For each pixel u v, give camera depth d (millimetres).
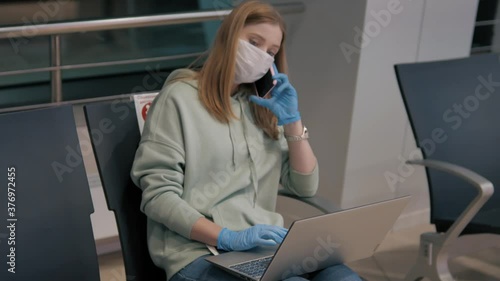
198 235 1928
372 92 3039
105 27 2707
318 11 3084
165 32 3430
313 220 1737
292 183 2193
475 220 2527
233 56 2000
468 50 3266
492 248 3250
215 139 2021
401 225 3396
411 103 2555
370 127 3102
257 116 2127
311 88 3209
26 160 1947
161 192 1950
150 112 2035
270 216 2123
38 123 1981
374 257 3154
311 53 3172
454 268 3059
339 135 3111
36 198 1946
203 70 2051
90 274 1995
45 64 3201
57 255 1957
